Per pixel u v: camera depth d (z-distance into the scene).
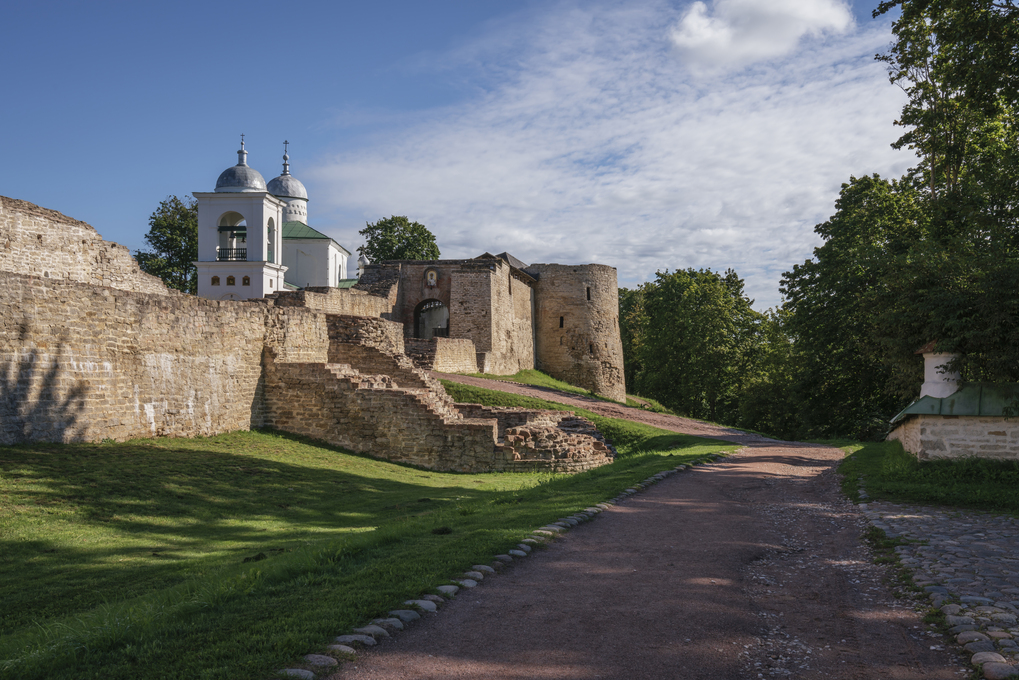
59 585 8.41
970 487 12.68
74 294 16.11
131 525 11.60
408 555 7.96
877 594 6.88
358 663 4.96
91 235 24.73
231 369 21.58
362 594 6.33
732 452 24.23
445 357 40.16
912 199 33.97
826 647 5.50
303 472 17.58
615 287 62.56
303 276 71.50
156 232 63.69
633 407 46.19
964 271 16.25
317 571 7.33
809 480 16.16
